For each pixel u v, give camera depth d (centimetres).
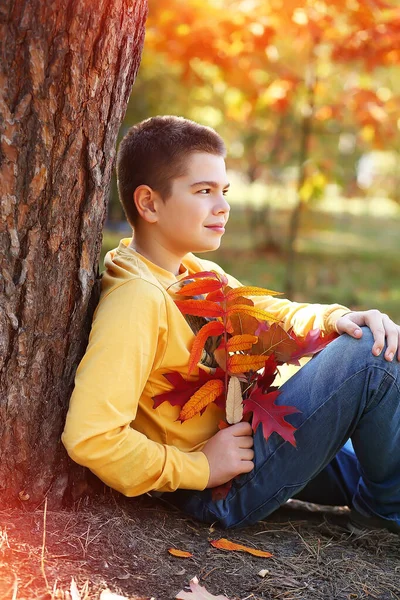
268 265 994
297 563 180
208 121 1028
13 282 170
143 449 176
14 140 162
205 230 194
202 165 191
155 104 912
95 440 168
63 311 179
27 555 158
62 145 168
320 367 187
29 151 164
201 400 184
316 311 210
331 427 186
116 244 941
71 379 183
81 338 184
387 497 195
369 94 630
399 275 982
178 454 183
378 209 2238
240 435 189
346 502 216
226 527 193
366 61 542
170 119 198
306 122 724
